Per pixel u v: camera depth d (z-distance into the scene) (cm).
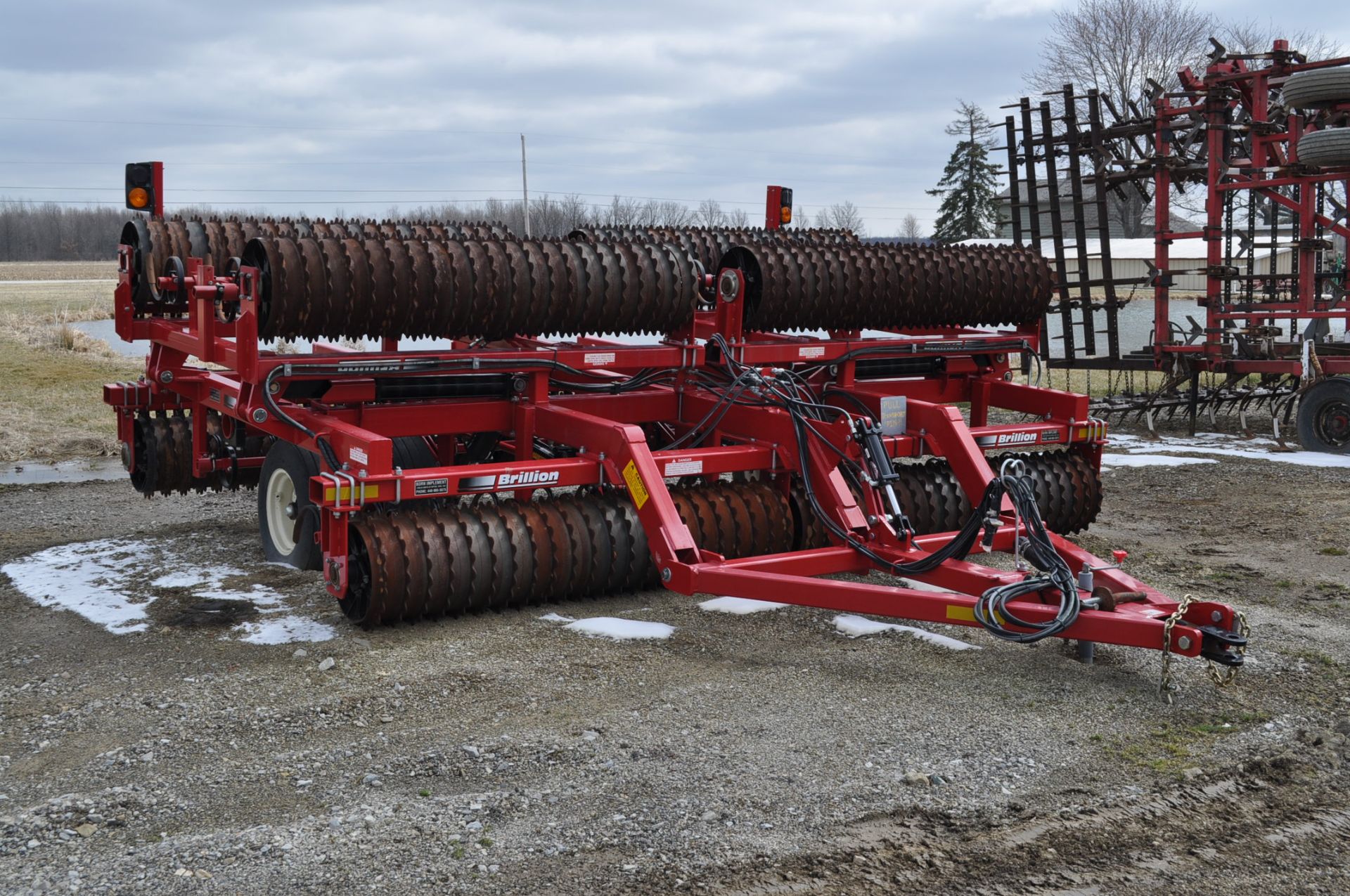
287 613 648
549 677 546
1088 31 5141
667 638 606
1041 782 435
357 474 596
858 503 731
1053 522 820
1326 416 1242
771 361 798
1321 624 639
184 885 359
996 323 933
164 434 885
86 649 591
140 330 819
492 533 629
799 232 1080
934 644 596
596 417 701
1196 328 1383
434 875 366
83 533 861
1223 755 460
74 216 12344
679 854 379
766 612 653
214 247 802
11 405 1478
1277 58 1266
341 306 644
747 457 702
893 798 421
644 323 755
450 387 720
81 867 370
